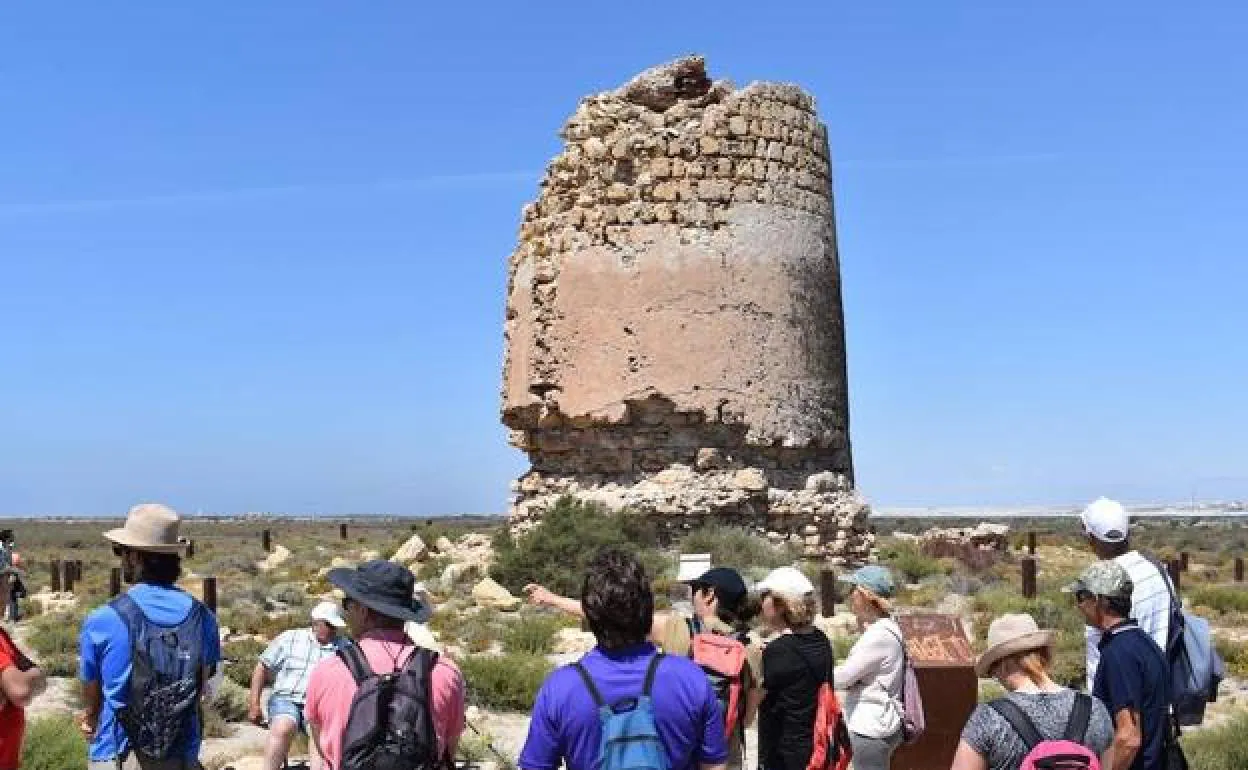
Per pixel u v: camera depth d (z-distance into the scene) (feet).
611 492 102.53
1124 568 24.75
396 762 20.51
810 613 27.32
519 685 55.36
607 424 102.94
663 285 102.73
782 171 107.34
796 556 98.99
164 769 24.53
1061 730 20.54
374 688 21.08
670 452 102.73
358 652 21.81
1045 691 21.22
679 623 27.12
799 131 109.29
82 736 42.52
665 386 101.65
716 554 92.17
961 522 439.63
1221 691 59.77
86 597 106.01
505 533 107.14
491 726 50.78
